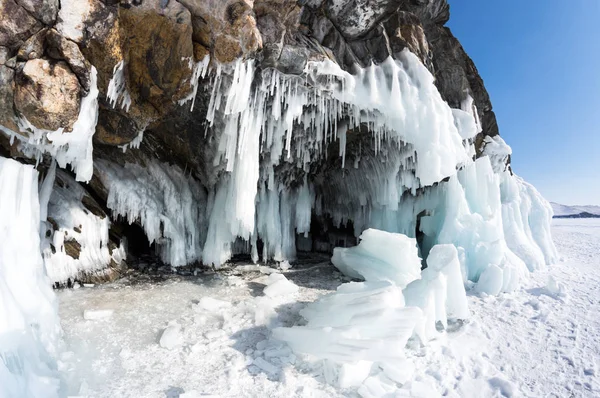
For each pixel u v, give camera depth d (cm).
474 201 970
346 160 1012
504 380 409
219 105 629
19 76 431
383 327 426
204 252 884
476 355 478
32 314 399
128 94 561
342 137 840
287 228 1063
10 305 353
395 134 818
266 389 383
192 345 469
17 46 425
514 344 512
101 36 471
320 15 709
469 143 990
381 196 995
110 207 748
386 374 409
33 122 454
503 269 765
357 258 846
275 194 1005
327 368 415
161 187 830
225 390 378
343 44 747
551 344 512
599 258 1230
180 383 387
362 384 387
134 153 780
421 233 1184
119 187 743
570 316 616
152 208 793
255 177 711
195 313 580
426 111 773
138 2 486
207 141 749
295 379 403
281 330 487
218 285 745
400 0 719
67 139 486
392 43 836
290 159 903
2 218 417
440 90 1011
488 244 838
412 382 396
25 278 414
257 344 478
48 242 627
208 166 821
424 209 1054
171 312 578
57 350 414
